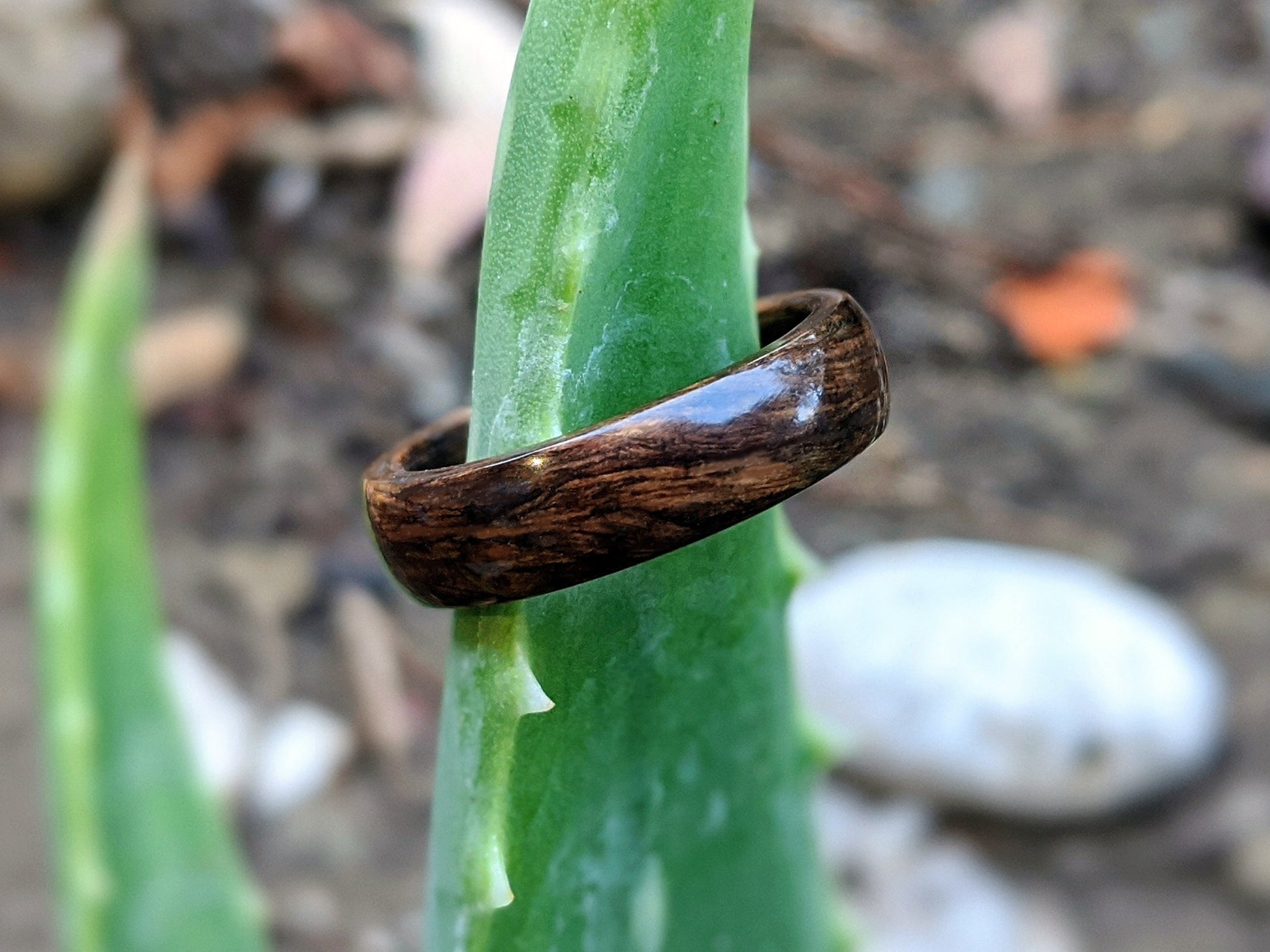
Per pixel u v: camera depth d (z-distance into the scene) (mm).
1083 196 334
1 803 198
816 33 386
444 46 304
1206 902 198
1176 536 257
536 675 59
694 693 67
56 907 181
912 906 192
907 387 288
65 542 100
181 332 273
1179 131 365
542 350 54
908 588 229
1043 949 187
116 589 103
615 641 62
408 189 288
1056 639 217
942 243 299
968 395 289
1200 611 242
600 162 51
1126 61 397
